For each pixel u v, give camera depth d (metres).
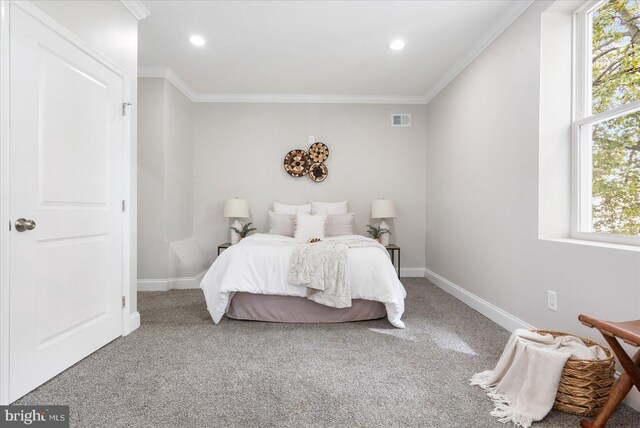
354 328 2.57
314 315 2.71
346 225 4.11
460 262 3.43
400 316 2.57
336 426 1.37
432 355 2.06
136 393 1.60
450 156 3.74
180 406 1.50
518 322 2.39
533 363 1.49
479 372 1.84
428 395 1.60
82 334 1.95
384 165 4.61
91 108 2.03
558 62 2.17
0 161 1.44
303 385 1.69
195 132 4.52
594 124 2.02
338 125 4.62
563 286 1.96
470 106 3.21
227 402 1.54
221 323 2.68
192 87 4.27
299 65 3.58
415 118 4.59
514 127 2.46
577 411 1.44
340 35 2.95
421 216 4.61
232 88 4.31
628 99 1.81
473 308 3.09
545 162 2.18
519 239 2.40
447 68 3.63
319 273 2.61
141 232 3.77
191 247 4.29
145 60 3.49
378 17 2.66
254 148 4.57
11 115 1.50
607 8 1.95
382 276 2.62
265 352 2.11
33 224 1.58
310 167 4.58
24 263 1.56
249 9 2.55
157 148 3.75
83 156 1.95
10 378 1.49
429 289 3.88
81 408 1.48
